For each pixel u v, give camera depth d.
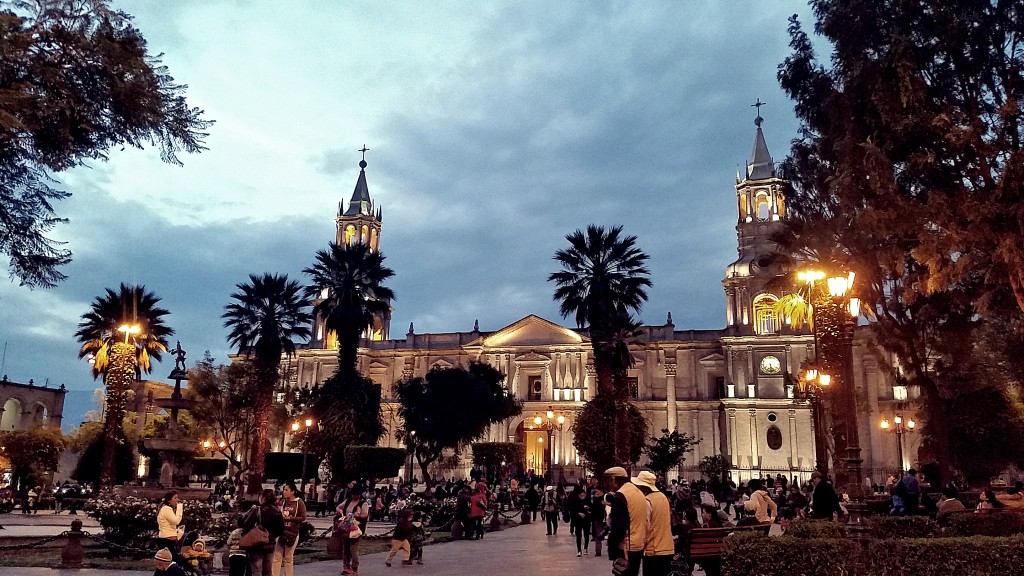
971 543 11.15
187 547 12.53
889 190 19.02
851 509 11.52
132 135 16.84
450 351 78.12
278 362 46.56
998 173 19.11
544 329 75.44
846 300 14.67
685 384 72.31
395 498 37.88
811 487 33.06
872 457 63.56
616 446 38.12
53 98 15.02
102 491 26.31
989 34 19.70
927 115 19.53
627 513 9.41
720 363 71.88
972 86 20.50
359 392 46.66
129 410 70.31
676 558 13.84
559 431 70.56
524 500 35.72
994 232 18.45
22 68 14.55
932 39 20.64
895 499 19.70
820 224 24.70
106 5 15.62
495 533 28.27
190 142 17.33
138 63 15.79
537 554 20.45
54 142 15.90
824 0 22.36
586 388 72.44
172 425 27.59
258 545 11.87
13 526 28.64
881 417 63.53
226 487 46.56
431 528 29.31
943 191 19.66
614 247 41.56
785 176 28.02
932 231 19.52
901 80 19.44
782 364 68.19
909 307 29.83
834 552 11.20
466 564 18.20
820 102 24.39
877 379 64.94
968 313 29.52
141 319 45.59
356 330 47.84
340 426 45.25
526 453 75.75
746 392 68.00
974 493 28.28
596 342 40.03
